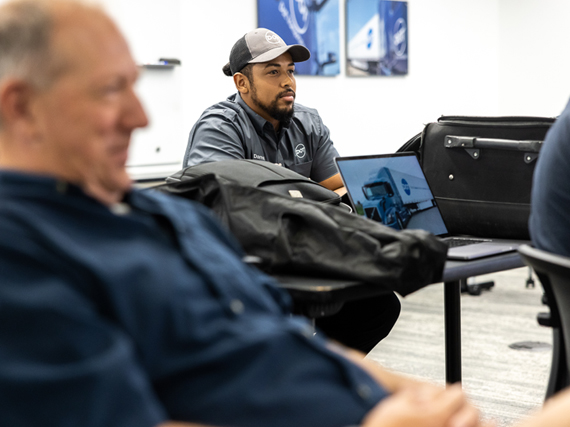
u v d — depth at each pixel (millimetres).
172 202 1119
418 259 1495
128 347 772
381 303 2232
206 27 4695
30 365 711
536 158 2020
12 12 847
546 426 846
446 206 2203
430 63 6449
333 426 932
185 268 925
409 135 6301
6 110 846
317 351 978
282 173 1852
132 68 908
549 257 1236
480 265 1706
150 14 4234
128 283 824
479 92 6973
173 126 4262
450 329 2107
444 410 858
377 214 1969
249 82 2654
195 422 868
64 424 708
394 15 6012
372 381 1016
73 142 852
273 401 900
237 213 1647
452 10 6621
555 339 1399
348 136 5754
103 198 920
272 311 1056
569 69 6676
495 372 3066
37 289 742
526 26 6918
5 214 778
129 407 740
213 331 897
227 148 2574
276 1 5078
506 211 2074
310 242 1573
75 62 843
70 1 865
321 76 5473
